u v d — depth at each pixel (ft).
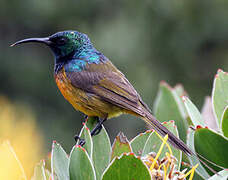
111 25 61.67
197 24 64.69
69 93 19.36
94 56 19.84
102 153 11.68
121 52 59.72
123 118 58.80
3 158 8.53
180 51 63.98
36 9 63.21
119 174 9.09
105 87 18.63
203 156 11.50
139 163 8.98
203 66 65.16
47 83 63.00
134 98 17.90
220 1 64.44
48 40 20.16
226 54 65.57
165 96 14.94
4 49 64.80
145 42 62.28
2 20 64.95
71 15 63.87
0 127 8.74
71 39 19.84
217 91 13.14
